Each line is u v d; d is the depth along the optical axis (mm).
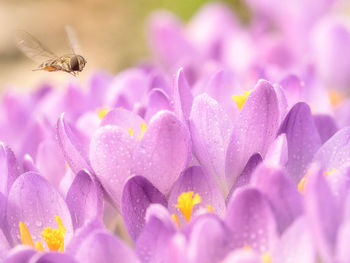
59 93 598
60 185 484
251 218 427
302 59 731
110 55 1637
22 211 464
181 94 478
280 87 481
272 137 471
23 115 603
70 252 436
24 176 464
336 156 475
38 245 460
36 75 1632
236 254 403
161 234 426
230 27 798
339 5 828
